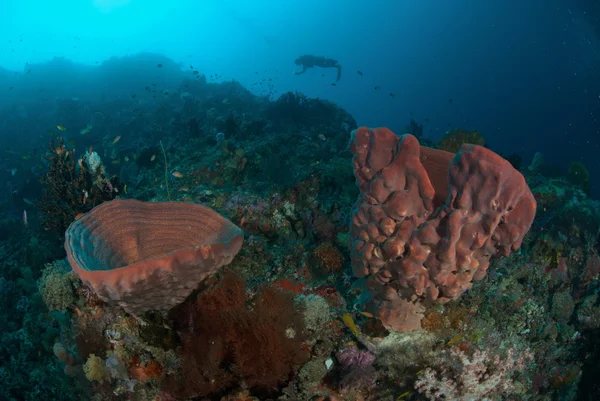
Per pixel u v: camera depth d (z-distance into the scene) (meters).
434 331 3.40
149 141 19.52
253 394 3.17
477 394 3.30
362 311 3.39
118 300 2.83
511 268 4.70
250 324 2.90
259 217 5.26
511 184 2.33
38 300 5.62
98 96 32.69
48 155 7.20
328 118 18.73
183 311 3.30
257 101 27.66
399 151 2.66
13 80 37.09
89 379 3.60
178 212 3.97
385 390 3.39
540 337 4.71
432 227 2.61
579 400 5.50
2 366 6.48
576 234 5.54
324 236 4.92
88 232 3.52
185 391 3.19
